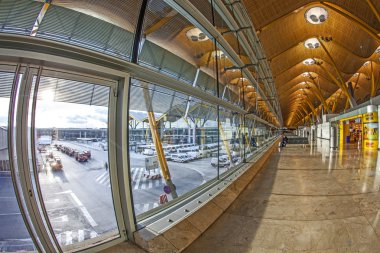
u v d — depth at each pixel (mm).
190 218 4367
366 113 23109
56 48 2818
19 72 2783
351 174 9594
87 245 3402
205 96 6117
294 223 4664
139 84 4113
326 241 3900
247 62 12742
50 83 3055
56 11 3465
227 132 9891
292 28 26891
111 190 3709
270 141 34594
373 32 23750
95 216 3516
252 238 4066
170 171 5488
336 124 24828
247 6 18156
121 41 4211
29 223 2873
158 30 5824
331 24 28266
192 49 7570
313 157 16094
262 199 6363
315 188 7371
